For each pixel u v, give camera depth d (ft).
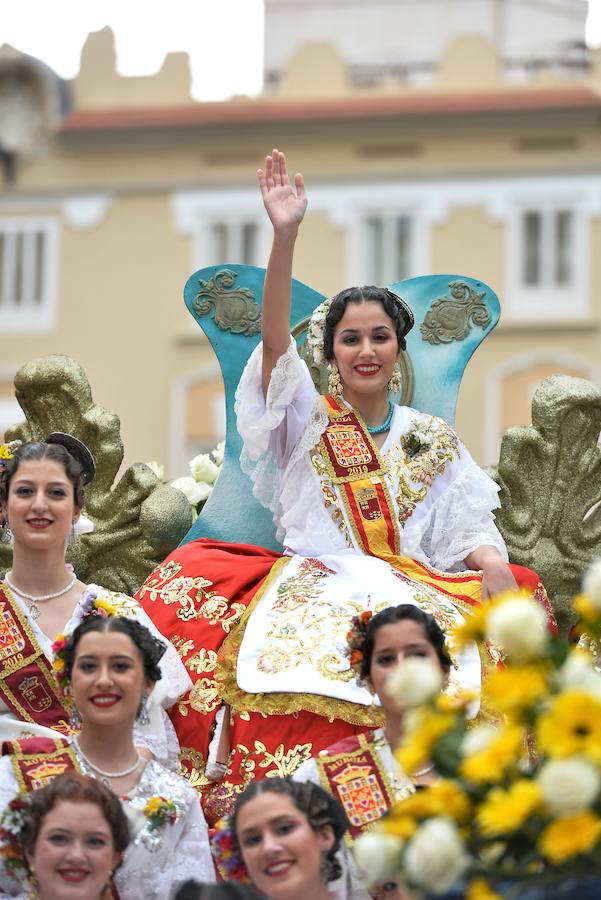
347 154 176.35
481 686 46.42
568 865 28.73
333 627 47.60
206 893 34.99
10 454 50.39
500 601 29.60
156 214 178.29
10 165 179.01
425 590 49.96
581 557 59.98
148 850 41.47
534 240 173.27
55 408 61.31
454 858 27.71
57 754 43.16
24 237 179.22
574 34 177.47
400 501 52.95
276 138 177.58
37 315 177.37
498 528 59.98
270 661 47.14
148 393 174.50
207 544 53.88
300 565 51.26
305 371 53.11
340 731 45.73
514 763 29.17
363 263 174.60
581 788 26.94
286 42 180.34
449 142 175.63
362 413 54.19
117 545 60.29
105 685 42.47
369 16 180.34
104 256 178.29
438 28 179.42
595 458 60.49
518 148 174.50
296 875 37.40
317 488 52.85
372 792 41.83
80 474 50.60
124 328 176.55
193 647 49.16
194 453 173.68
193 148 179.01
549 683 29.09
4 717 47.09
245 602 50.14
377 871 28.66
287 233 51.47
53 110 179.01
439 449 53.78
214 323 60.49
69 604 49.60
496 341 170.09
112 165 179.42
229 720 47.62
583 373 169.68
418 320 61.21
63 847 38.14
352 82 178.50
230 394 59.82
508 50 177.68
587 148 173.99
